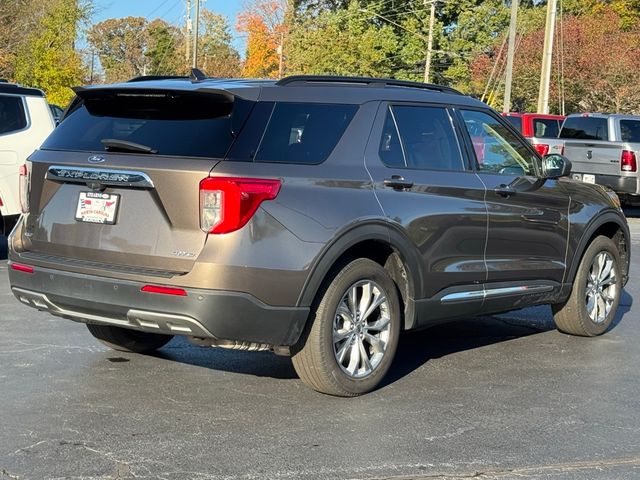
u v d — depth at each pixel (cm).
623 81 3472
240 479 417
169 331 502
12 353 636
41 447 452
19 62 3547
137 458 440
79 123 561
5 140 1009
